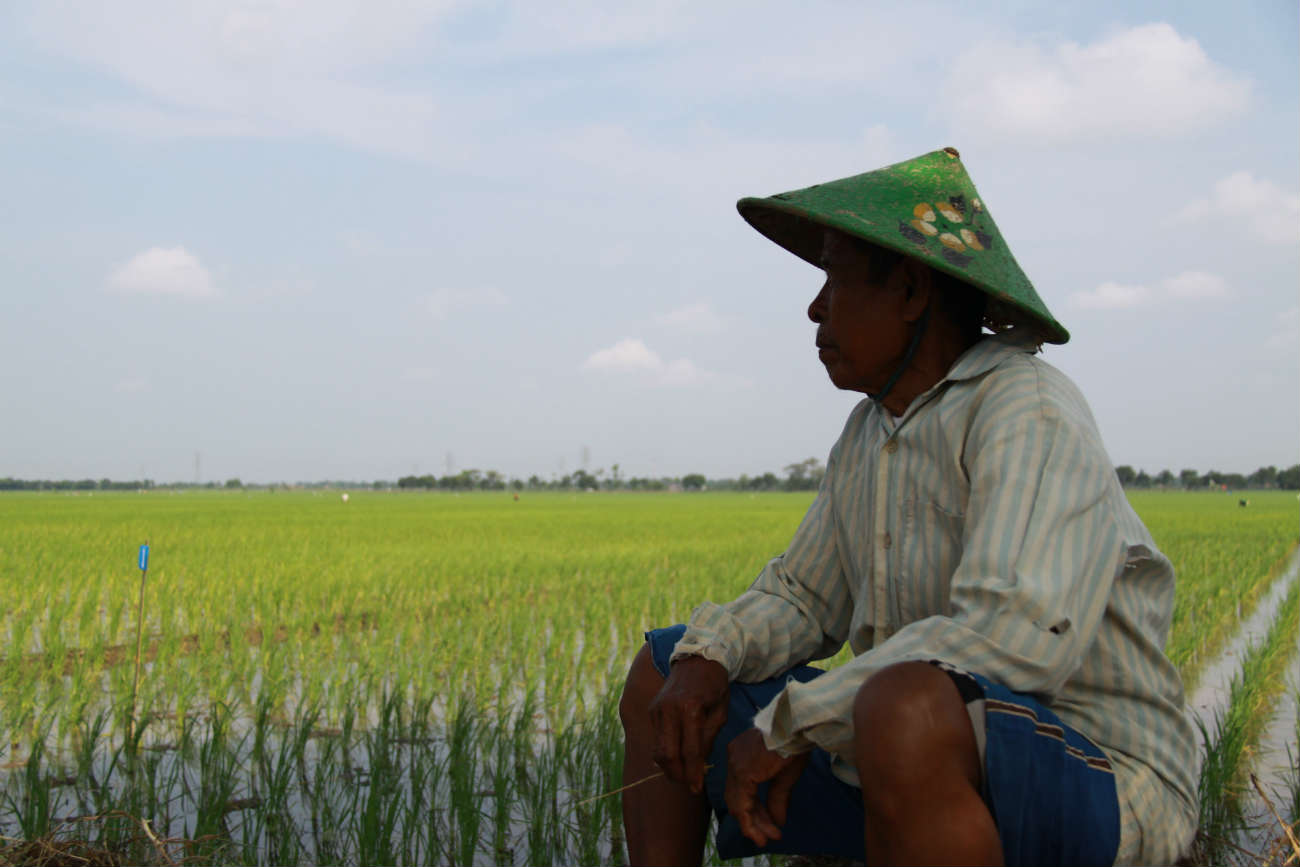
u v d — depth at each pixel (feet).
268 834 10.86
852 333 6.25
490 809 11.93
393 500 263.90
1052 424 5.56
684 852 6.35
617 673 19.52
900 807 4.49
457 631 23.97
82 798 11.89
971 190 6.43
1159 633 5.92
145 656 21.91
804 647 6.93
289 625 25.98
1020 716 4.76
